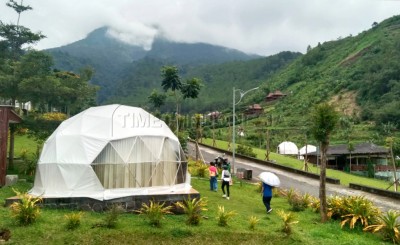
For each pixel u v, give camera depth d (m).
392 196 22.62
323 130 14.24
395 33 117.62
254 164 37.31
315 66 130.50
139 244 10.74
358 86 87.75
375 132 65.62
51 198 13.77
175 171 16.81
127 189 15.03
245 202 17.48
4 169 17.06
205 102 142.62
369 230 13.41
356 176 40.03
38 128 22.69
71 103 33.12
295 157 53.50
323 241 11.88
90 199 13.98
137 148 15.66
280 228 12.70
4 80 24.78
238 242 11.40
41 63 26.97
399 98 75.06
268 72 178.88
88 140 15.43
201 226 12.24
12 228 10.93
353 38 140.62
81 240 10.56
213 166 20.34
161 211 12.80
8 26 39.41
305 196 17.72
